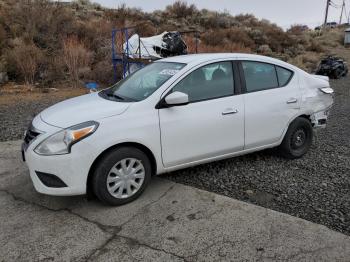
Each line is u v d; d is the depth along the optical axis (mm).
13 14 15758
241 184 4395
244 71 4578
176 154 4039
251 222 3484
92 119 3572
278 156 5402
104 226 3418
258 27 30203
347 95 12695
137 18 22500
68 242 3162
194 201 3908
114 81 12945
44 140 3500
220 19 27938
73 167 3432
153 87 4055
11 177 4578
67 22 16219
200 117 4102
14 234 3285
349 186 4402
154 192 4117
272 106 4734
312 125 5434
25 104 9422
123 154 3660
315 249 3070
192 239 3203
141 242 3160
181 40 12594
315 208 3805
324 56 27172
